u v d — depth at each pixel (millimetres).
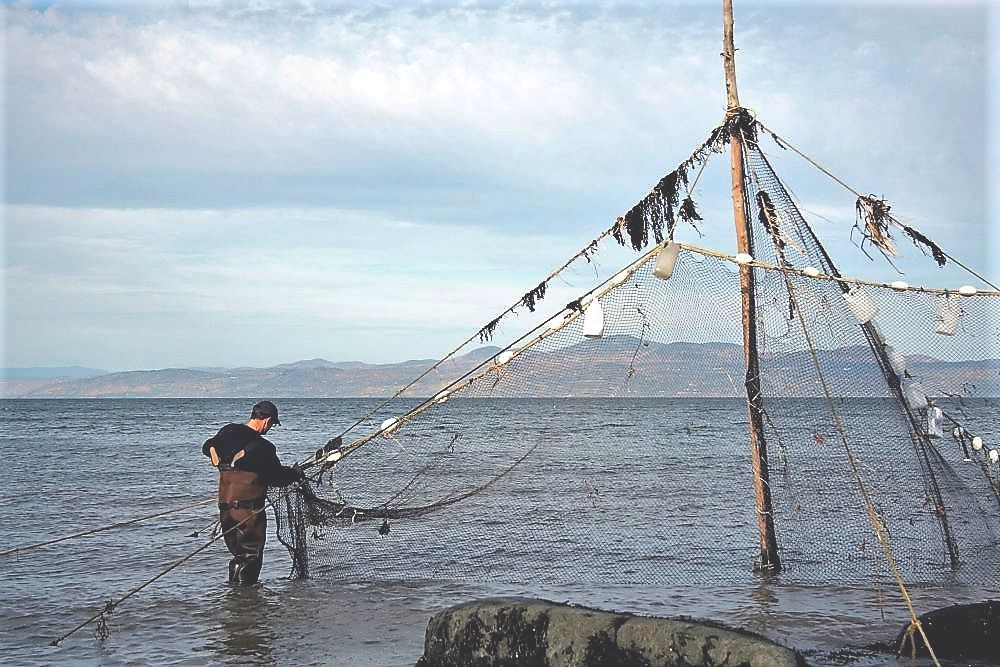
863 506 8453
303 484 9961
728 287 8555
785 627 7340
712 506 12875
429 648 6219
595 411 8961
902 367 8219
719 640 5078
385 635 7453
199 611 8359
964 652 6340
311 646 7168
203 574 10109
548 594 8695
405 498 9891
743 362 8609
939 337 8078
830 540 8711
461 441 9617
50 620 8133
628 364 8703
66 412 98125
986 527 8594
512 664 5730
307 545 9984
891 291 7973
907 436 8328
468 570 9641
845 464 8438
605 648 5410
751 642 5000
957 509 8547
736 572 9320
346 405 139000
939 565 8562
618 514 11773
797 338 8367
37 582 9766
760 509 9008
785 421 8609
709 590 8734
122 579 9914
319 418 69812
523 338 8891
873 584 8617
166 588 9383
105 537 12773
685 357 8617
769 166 8805
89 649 7199
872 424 8320
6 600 8906
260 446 9609
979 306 7820
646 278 8422
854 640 6910
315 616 8094
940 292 7824
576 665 5441
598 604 8250
